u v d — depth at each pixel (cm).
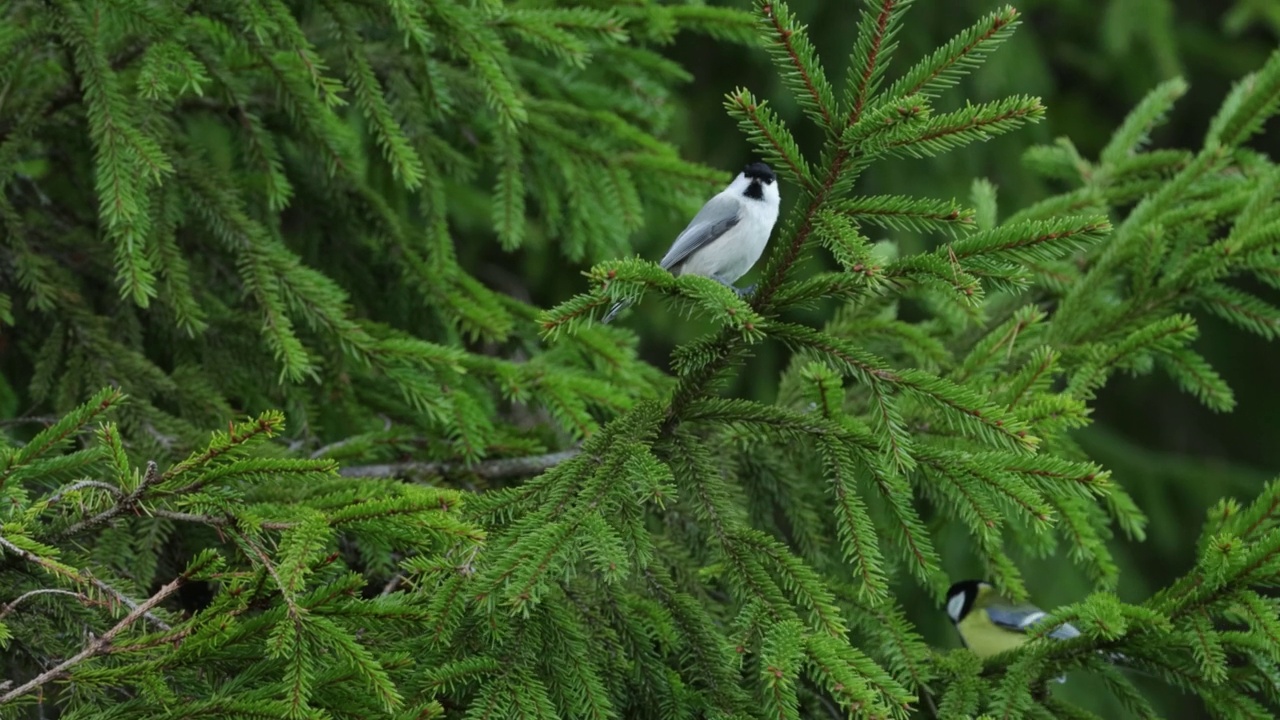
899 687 515
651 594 618
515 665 539
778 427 583
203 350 832
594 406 863
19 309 840
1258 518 616
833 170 516
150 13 725
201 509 535
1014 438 532
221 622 489
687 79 964
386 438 794
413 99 882
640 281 528
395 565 705
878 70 495
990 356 768
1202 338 1886
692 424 620
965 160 1641
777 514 807
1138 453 1681
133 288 698
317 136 826
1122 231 879
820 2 1611
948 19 1628
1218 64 1839
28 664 572
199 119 939
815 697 664
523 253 1609
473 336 861
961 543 1377
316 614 505
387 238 898
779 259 542
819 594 554
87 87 717
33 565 544
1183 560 1659
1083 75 1825
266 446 746
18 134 799
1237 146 919
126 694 577
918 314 1510
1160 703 1616
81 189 888
